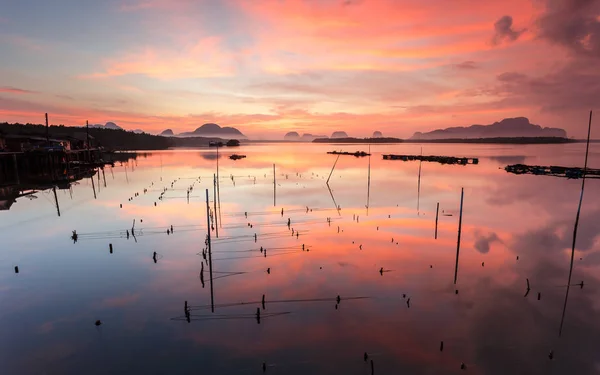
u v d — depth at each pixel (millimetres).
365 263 30125
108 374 16875
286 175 98062
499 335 19750
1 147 77438
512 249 33906
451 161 141375
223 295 24500
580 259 31359
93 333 20094
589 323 20953
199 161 149375
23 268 29438
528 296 24266
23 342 19297
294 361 17625
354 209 52062
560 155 194000
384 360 17641
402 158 162875
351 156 195750
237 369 17094
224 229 41000
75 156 107438
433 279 26875
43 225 43062
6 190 67875
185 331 20281
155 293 24906
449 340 19250
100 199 60219
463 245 34875
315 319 21391
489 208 53000
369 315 21781
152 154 195250
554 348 18625
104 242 36438
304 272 28312
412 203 56781
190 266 29859
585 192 68188
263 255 32312
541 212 50531
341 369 17016
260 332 20125
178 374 16812
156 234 39125
